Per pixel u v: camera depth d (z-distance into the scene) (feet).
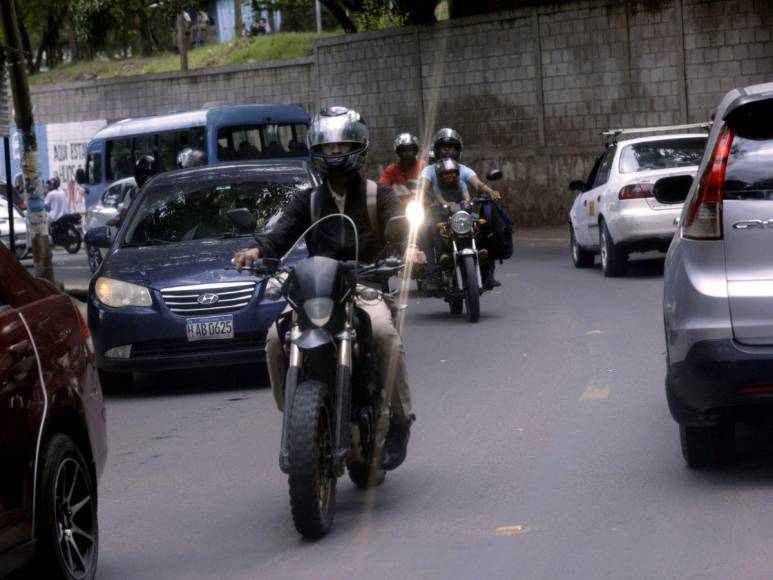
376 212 34.35
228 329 54.13
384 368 33.30
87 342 30.25
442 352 60.80
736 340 31.83
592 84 146.51
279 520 33.47
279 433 45.42
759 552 27.30
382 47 167.22
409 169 79.82
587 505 32.24
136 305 54.54
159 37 287.07
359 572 28.02
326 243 34.40
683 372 32.60
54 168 224.12
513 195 154.71
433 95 162.30
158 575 29.37
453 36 159.12
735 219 32.24
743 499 31.68
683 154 89.40
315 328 30.83
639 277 88.99
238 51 253.65
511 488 34.55
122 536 33.27
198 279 54.65
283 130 138.41
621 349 57.72
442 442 41.01
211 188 60.59
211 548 31.35
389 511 33.19
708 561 26.89
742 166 32.58
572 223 100.73
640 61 142.10
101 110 215.72
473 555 28.58
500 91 155.12
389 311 34.12
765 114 32.86
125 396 57.47
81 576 27.63
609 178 89.71
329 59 174.50
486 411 45.60
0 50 84.17
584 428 41.57
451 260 72.28
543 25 150.10
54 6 266.16
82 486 28.19
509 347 60.80
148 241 58.65
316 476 30.40
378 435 33.50
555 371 53.16
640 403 45.14
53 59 309.63
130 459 43.32
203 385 58.80
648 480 34.32
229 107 136.87
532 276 95.25
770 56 133.18
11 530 24.50
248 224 34.14
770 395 31.65
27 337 26.81
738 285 32.01
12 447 24.86
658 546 28.25
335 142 33.45
